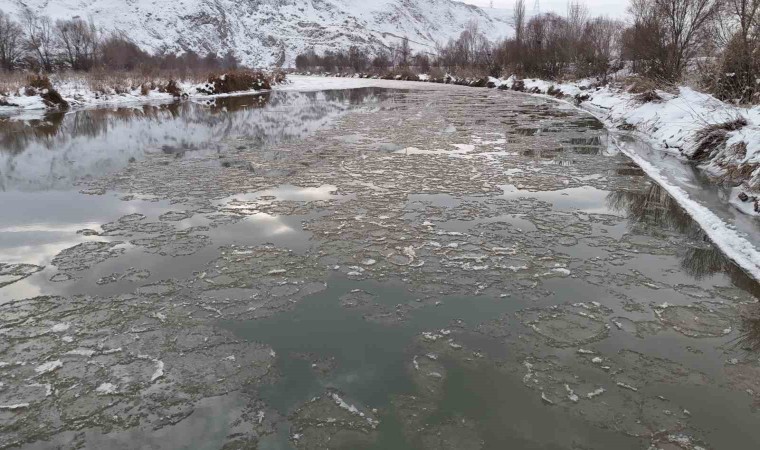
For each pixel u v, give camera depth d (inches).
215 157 408.8
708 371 136.1
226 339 151.6
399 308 169.3
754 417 119.6
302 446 111.3
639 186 308.7
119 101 907.4
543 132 528.7
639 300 172.6
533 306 169.9
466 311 167.2
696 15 617.6
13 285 183.6
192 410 122.6
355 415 120.9
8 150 446.0
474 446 111.2
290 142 478.0
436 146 450.9
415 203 279.7
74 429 116.6
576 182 320.2
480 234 232.8
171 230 239.1
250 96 1104.2
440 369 137.9
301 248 217.6
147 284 184.9
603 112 691.4
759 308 165.6
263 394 128.3
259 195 297.0
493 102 878.4
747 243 209.3
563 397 127.0
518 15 1668.3
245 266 200.1
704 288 179.6
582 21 1342.3
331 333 154.9
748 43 451.8
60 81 968.9
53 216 259.8
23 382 132.3
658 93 544.4
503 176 338.3
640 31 698.2
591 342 149.5
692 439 113.1
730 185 293.6
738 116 350.3
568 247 217.2
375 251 214.4
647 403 124.6
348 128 570.3
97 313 165.3
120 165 380.8
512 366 139.0
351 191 303.7
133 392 128.7
